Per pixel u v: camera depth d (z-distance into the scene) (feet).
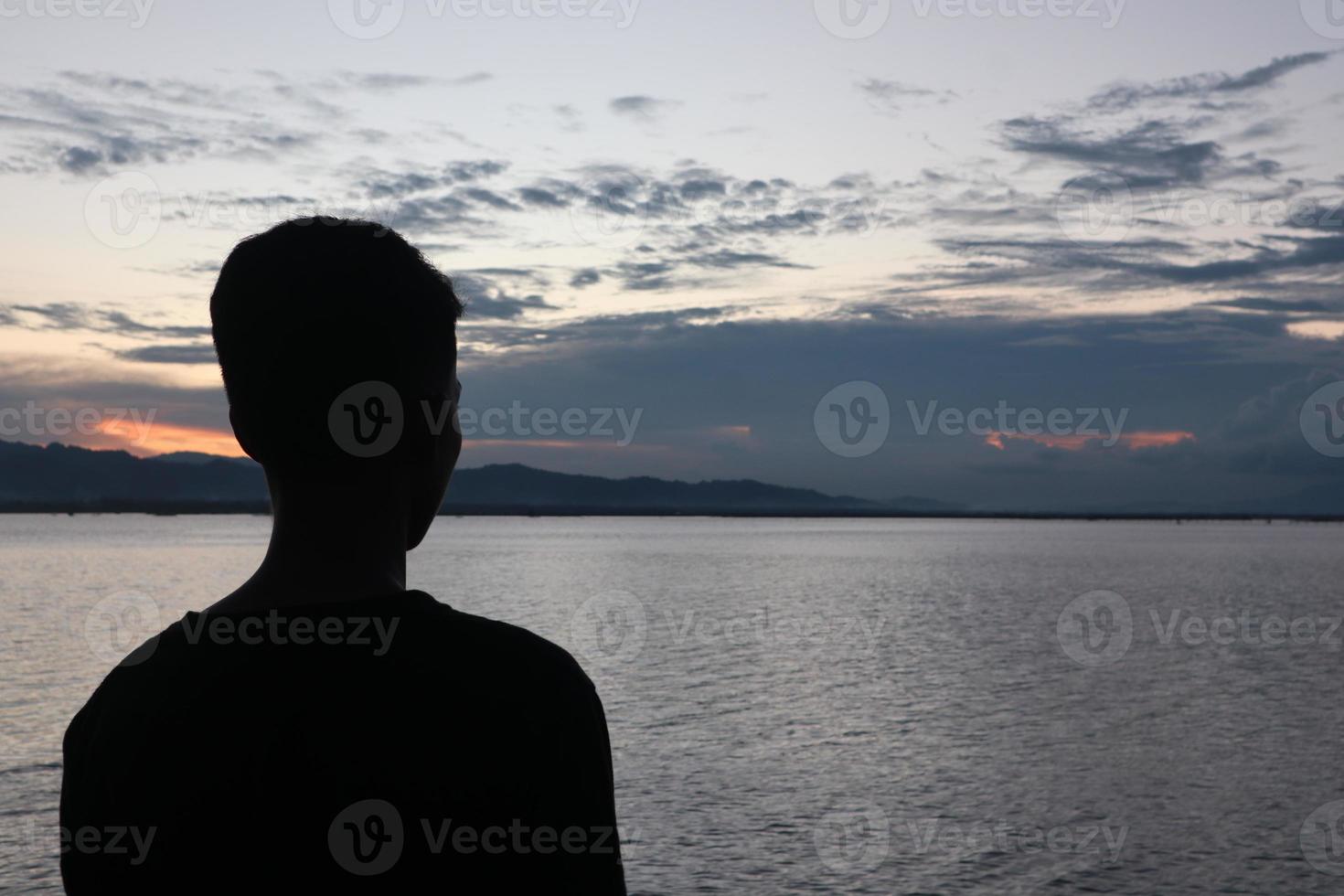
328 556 5.31
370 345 5.19
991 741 157.17
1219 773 140.77
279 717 4.95
